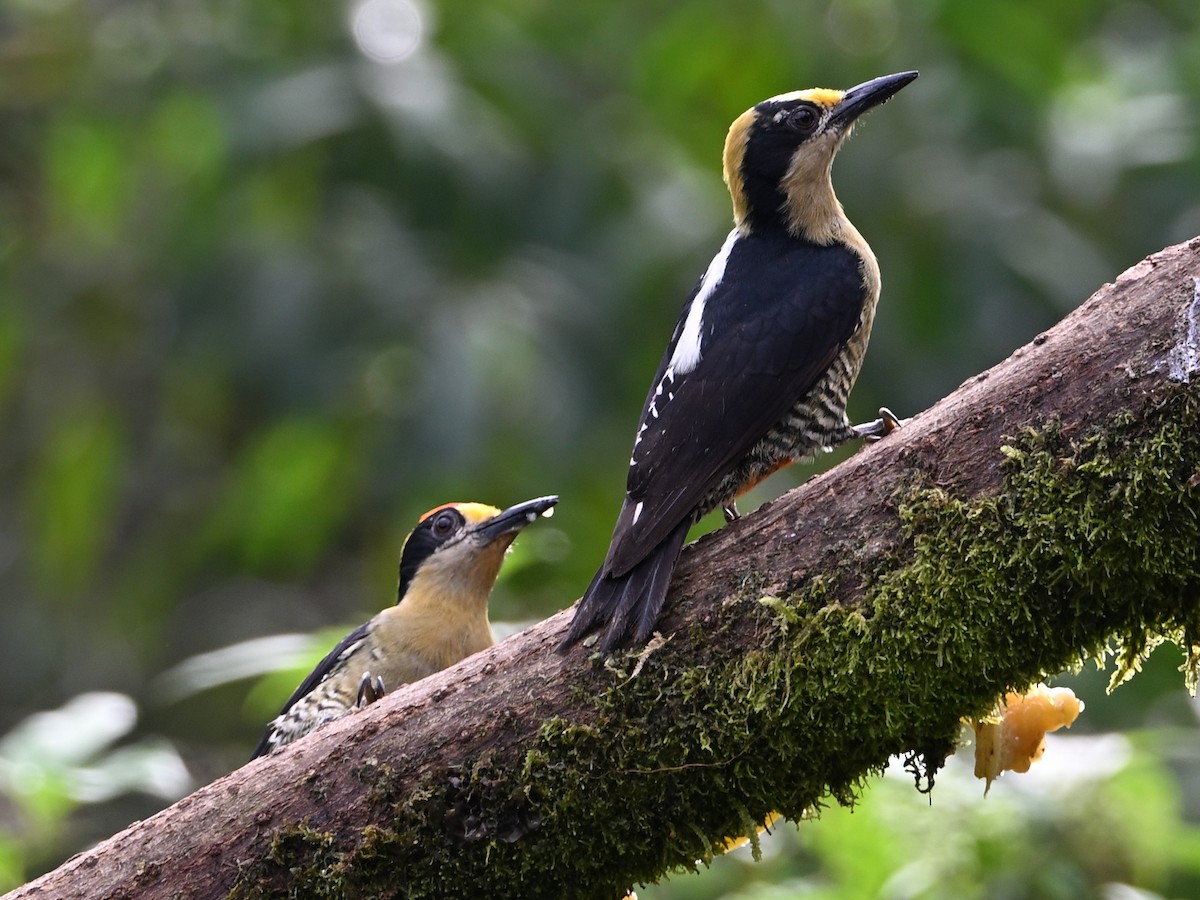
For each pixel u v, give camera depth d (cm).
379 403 1412
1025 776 891
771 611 623
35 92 1662
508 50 1504
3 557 1778
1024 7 1506
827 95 846
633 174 1462
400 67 1452
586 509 1359
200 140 1489
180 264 1431
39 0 1675
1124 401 598
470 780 634
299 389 1374
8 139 1722
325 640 1016
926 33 1488
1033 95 1442
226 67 1462
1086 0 1585
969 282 1398
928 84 1468
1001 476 610
